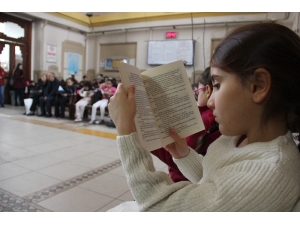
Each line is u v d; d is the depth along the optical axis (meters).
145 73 0.78
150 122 0.71
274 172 0.48
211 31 8.42
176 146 0.86
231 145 0.64
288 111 0.54
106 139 4.62
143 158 0.58
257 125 0.55
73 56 10.50
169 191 0.54
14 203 2.09
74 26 10.16
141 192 0.55
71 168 3.02
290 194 0.47
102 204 2.16
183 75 0.79
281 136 0.54
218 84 0.58
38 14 8.88
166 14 8.87
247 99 0.53
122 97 0.61
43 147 3.87
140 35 9.69
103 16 10.20
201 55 8.62
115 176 2.83
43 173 2.81
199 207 0.50
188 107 0.78
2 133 4.60
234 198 0.47
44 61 9.40
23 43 9.21
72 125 5.86
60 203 2.14
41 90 7.22
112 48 10.41
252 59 0.51
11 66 9.16
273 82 0.50
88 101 6.64
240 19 7.86
